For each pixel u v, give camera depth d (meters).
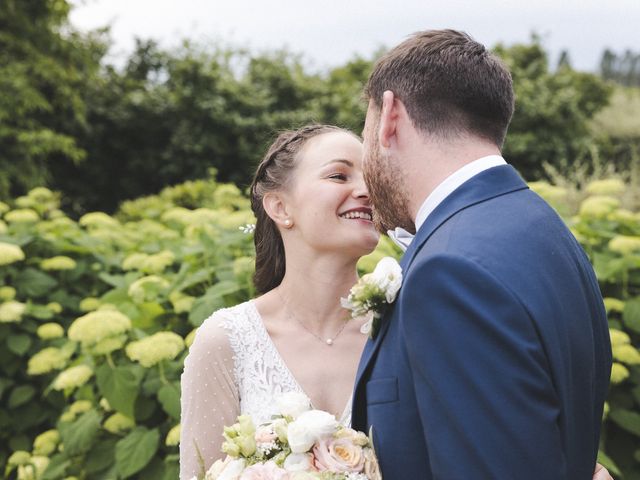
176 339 2.81
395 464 1.43
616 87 15.84
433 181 1.53
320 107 12.27
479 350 1.28
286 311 2.07
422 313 1.34
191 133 12.09
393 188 1.59
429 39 1.58
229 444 1.56
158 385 2.94
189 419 2.00
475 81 1.52
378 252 3.09
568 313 1.41
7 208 4.73
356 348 2.03
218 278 3.32
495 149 1.56
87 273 4.30
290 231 2.05
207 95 12.03
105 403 3.08
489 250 1.36
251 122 11.81
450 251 1.37
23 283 4.00
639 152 11.82
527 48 14.22
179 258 3.83
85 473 3.12
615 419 2.98
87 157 12.34
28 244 4.23
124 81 12.83
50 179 10.81
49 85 11.05
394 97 1.56
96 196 12.55
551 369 1.32
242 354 2.00
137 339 3.09
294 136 2.06
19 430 3.80
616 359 3.02
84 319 2.86
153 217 5.96
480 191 1.49
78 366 3.08
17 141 9.93
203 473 1.64
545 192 3.63
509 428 1.23
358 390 1.56
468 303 1.30
